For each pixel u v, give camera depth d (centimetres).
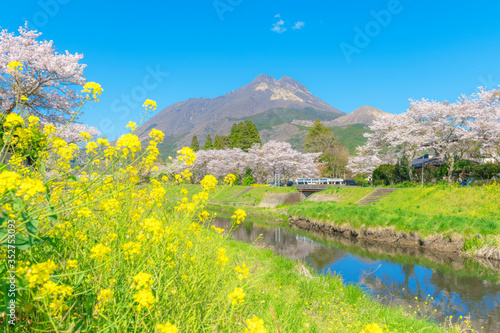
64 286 163
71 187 263
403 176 3547
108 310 192
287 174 5675
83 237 236
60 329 176
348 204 2934
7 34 1377
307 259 1580
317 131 7188
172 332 161
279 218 3173
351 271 1368
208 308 260
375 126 3875
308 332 402
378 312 684
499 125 2533
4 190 142
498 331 812
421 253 1638
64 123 1515
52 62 1358
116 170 257
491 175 2805
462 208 2073
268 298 490
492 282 1188
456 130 2767
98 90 250
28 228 158
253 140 7631
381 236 2000
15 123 212
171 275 249
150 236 244
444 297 1055
